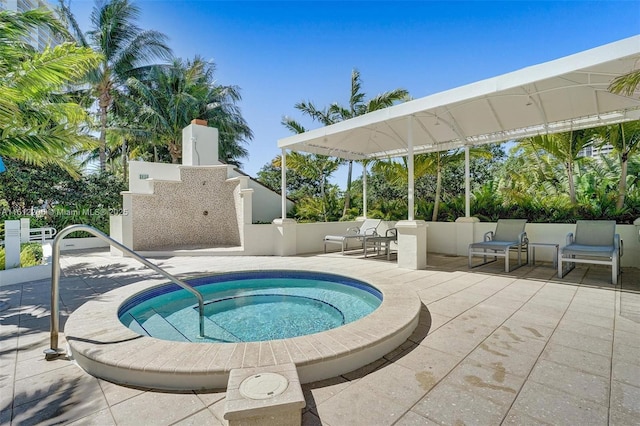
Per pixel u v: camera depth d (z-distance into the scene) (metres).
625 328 3.51
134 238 10.16
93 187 13.84
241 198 10.47
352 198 15.84
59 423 2.03
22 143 5.98
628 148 8.61
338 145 9.77
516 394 2.29
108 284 5.88
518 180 14.05
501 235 7.85
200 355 2.58
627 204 8.07
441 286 5.41
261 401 1.80
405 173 11.85
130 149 21.41
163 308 4.99
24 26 5.93
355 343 2.77
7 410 2.17
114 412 2.14
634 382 2.43
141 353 2.63
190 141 12.34
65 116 6.85
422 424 1.99
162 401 2.26
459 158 11.18
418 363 2.78
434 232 9.77
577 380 2.46
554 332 3.41
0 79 5.55
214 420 2.05
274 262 7.98
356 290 5.90
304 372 2.49
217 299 5.45
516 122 7.54
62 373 2.67
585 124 7.22
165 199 10.73
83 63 6.61
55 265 2.98
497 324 3.66
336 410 2.14
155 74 18.09
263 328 4.14
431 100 6.06
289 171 25.45
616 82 4.27
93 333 3.04
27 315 4.21
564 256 6.43
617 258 5.81
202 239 11.28
